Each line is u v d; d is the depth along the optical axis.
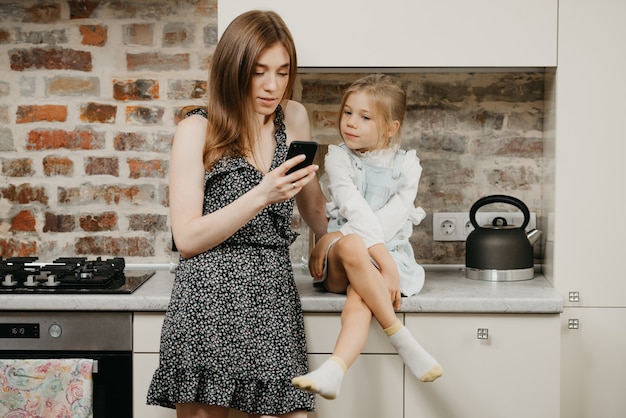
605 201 2.30
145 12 2.60
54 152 2.65
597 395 2.36
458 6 2.27
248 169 2.00
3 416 2.14
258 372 1.93
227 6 2.27
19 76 2.62
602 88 2.28
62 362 2.13
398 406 2.18
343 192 2.22
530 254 2.44
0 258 2.46
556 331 2.15
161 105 2.63
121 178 2.66
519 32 2.28
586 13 2.26
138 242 2.68
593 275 2.32
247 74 1.94
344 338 1.99
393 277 2.12
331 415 2.18
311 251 2.47
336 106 2.62
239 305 1.94
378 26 2.28
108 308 2.13
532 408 2.17
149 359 2.16
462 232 2.65
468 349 2.16
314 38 2.28
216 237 1.91
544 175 2.54
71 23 2.61
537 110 2.60
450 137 2.63
